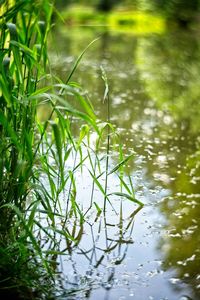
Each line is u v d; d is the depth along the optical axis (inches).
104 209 97.6
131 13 536.4
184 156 131.0
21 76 76.3
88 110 77.2
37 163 113.8
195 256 83.8
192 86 218.2
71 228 91.7
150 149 135.0
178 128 156.0
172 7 510.3
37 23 79.0
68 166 117.7
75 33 418.6
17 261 73.2
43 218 94.0
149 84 219.0
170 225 94.3
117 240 88.6
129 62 275.3
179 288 74.8
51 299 70.6
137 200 97.6
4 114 77.3
